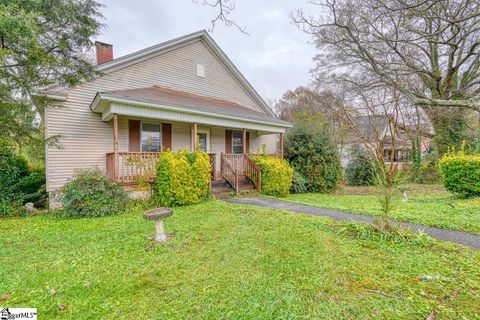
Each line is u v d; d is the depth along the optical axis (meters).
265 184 10.08
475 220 4.93
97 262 3.45
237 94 13.80
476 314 2.17
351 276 2.88
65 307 2.46
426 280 2.75
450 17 7.29
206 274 3.01
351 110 10.50
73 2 7.40
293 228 4.73
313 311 2.27
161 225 4.28
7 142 6.71
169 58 10.87
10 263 3.49
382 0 7.71
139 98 7.52
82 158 8.30
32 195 7.45
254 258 3.42
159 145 10.12
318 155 12.30
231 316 2.25
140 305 2.46
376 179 4.54
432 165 13.70
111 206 6.63
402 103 9.48
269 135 15.25
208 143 11.82
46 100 7.16
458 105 7.02
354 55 11.94
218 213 6.20
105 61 9.70
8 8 5.23
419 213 5.58
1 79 5.80
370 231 4.19
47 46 7.16
